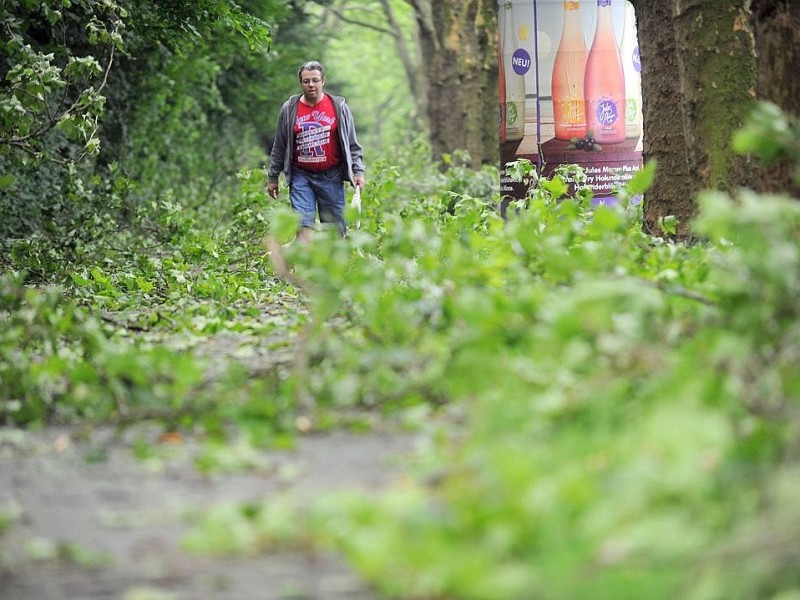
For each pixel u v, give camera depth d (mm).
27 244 25469
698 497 6324
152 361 10516
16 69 24188
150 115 48062
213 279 21859
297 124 25516
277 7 47500
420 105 86375
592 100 28984
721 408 7477
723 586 5496
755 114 9523
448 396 10109
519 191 29500
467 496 6922
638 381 8273
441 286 12781
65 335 13352
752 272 8375
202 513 7652
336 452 9000
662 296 10781
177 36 36031
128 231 33062
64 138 37500
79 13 34719
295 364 11078
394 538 6469
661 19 22953
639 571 5785
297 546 6949
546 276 13180
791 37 16078
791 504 5895
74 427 10312
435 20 54094
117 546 7160
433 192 40312
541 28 28984
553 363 8797
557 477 6750
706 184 21094
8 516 7652
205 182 51406
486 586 5852
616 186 22375
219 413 9773
